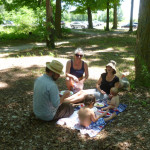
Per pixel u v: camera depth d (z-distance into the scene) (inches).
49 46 487.5
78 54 168.6
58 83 228.1
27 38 752.3
